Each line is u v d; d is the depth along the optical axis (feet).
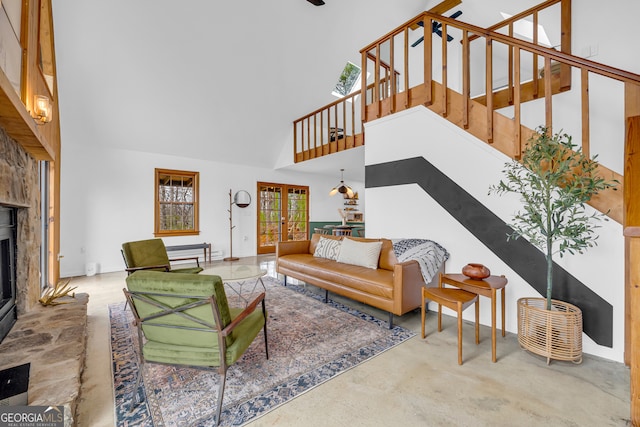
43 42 10.94
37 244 8.82
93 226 16.62
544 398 5.43
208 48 14.78
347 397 5.47
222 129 19.22
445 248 10.19
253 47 15.78
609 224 6.95
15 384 4.15
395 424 4.76
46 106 7.54
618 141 8.21
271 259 21.70
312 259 12.91
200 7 13.21
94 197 16.66
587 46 8.63
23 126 6.07
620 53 8.05
